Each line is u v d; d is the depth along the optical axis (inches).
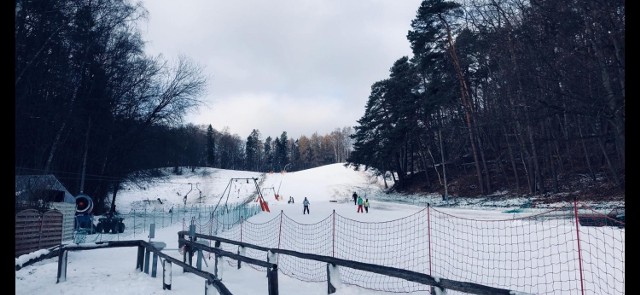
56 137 1251.2
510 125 1566.2
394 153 2361.0
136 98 1628.9
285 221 1083.9
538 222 717.9
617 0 774.5
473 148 1820.9
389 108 2399.1
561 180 1475.1
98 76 1446.9
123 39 1499.8
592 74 865.5
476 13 1493.6
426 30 1733.5
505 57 1299.2
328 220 1040.2
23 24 1011.3
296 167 6471.5
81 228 856.3
